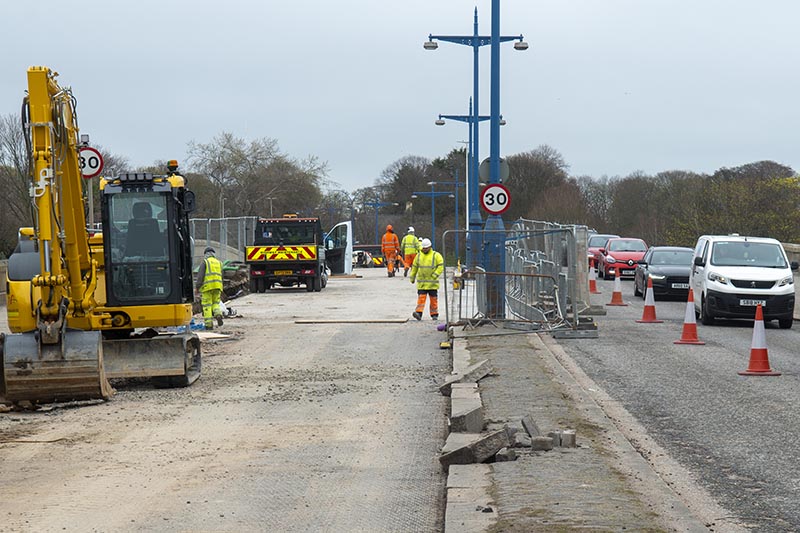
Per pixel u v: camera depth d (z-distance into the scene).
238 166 90.62
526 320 23.14
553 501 7.52
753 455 10.43
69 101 14.27
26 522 8.15
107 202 16.55
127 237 16.50
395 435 11.73
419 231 128.62
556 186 108.81
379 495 8.96
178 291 16.55
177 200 16.86
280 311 31.27
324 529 7.91
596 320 27.16
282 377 16.80
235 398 14.70
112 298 16.39
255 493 9.07
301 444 11.27
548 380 14.07
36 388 13.73
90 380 13.83
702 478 9.44
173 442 11.49
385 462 10.31
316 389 15.40
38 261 15.27
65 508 8.59
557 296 22.56
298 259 41.88
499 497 7.70
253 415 13.24
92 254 16.69
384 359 19.03
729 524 7.86
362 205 127.69
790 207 58.47
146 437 11.82
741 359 18.62
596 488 7.93
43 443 11.53
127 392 15.46
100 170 17.45
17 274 15.15
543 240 24.58
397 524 8.03
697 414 12.85
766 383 15.59
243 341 22.64
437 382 15.92
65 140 13.75
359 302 35.06
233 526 8.00
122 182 16.62
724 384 15.48
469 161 58.22
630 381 15.80
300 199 95.50
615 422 12.29
